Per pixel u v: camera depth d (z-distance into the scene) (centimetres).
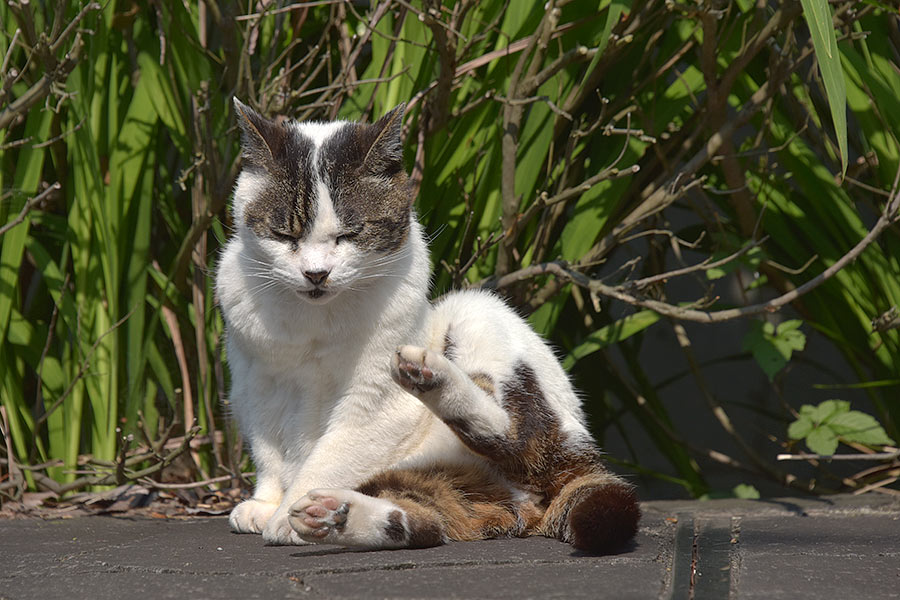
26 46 425
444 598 230
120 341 476
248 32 441
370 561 271
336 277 320
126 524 384
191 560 285
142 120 471
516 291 475
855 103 470
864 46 478
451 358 342
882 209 476
